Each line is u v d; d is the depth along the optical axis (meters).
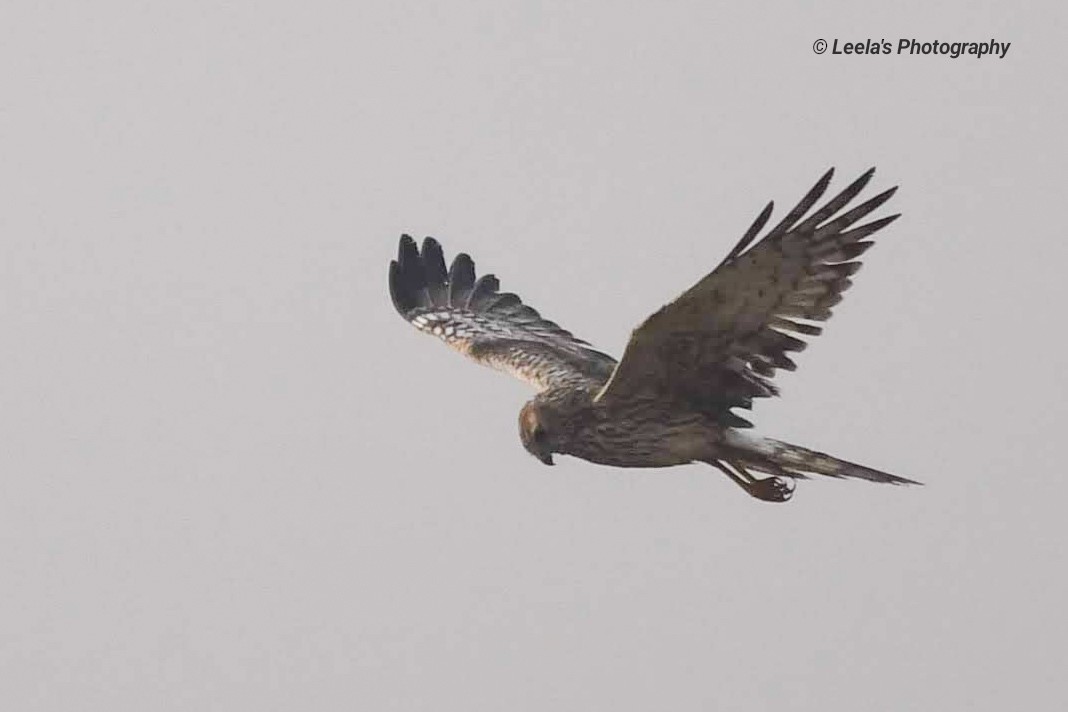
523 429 14.89
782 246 13.02
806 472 14.34
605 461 14.77
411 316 18.06
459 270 18.44
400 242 18.48
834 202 12.85
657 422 14.38
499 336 17.56
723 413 14.34
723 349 13.78
